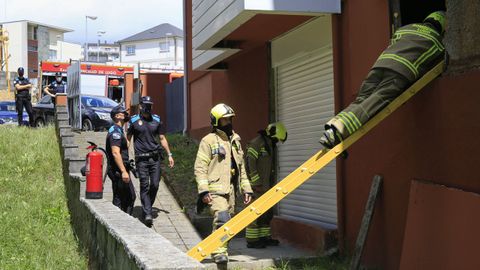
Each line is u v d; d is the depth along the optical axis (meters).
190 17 16.05
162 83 21.50
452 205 4.65
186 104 16.31
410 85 5.25
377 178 6.18
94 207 6.74
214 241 5.50
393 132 5.95
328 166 7.80
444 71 5.10
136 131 8.58
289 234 8.38
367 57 6.44
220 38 9.10
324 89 7.97
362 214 6.62
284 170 9.17
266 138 7.86
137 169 8.59
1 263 6.42
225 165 6.44
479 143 4.54
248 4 7.09
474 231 4.29
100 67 23.06
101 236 5.76
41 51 77.56
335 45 7.18
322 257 6.92
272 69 9.63
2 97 39.53
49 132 13.62
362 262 6.47
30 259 6.66
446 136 5.01
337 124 5.23
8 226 7.81
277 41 9.45
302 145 8.62
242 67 11.03
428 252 4.94
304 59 8.55
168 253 3.75
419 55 5.19
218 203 6.34
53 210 8.90
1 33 51.56
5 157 11.41
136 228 5.07
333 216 7.66
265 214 7.94
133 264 3.74
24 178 10.55
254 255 7.38
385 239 6.06
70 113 18.20
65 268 6.42
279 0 7.14
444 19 5.42
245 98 10.84
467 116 4.70
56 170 11.10
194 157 12.49
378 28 6.21
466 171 4.71
